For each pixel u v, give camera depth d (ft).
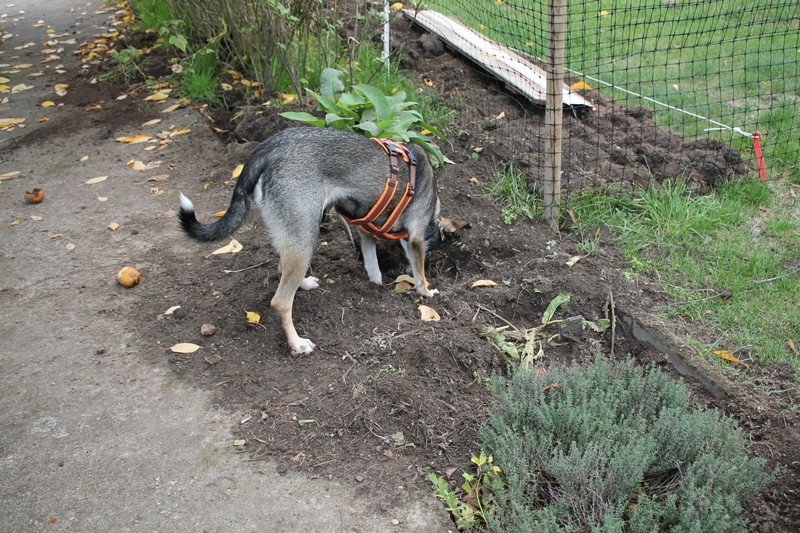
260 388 6.81
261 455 6.14
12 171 10.44
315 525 5.59
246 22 11.34
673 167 9.73
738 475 5.57
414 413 6.41
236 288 7.99
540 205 9.12
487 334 7.32
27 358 7.21
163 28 12.61
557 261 8.18
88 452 6.23
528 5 13.80
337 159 7.09
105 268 8.43
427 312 7.61
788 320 7.43
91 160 10.63
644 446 5.70
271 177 6.89
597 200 9.06
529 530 5.18
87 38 15.57
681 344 7.09
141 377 6.97
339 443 6.22
